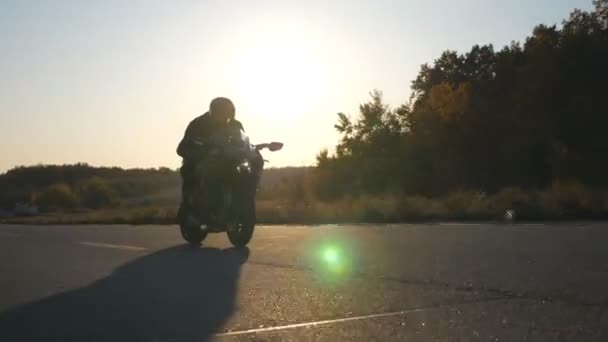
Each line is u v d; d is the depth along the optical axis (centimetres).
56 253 1034
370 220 1902
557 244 1002
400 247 1002
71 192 8512
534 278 699
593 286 652
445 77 7519
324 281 711
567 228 1310
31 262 923
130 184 10806
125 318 560
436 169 5312
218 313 572
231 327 523
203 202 1107
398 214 1923
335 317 545
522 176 4716
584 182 4119
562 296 607
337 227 1497
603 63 4759
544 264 796
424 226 1457
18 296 664
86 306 611
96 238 1308
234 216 1097
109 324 540
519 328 497
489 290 639
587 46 4819
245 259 914
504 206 1917
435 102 5556
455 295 620
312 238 1195
